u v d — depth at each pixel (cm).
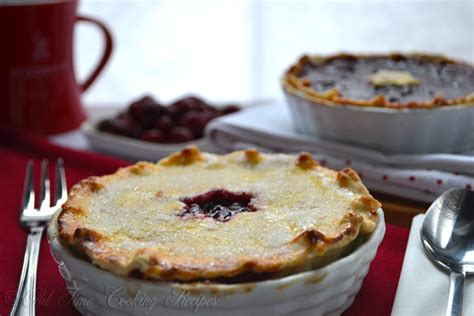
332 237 39
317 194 43
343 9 89
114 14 89
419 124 54
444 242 43
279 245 39
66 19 63
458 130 55
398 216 51
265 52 92
